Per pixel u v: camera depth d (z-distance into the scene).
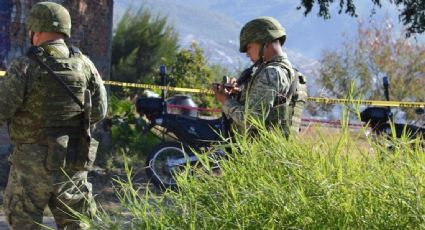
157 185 9.11
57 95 5.12
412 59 19.73
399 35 19.83
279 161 3.46
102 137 11.80
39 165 5.11
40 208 5.18
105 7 12.11
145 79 24.22
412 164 3.42
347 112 3.78
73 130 5.20
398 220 3.14
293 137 3.71
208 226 3.29
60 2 11.02
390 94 19.72
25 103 5.08
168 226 3.32
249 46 5.29
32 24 5.19
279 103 4.98
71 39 11.38
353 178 3.34
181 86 23.31
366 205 3.22
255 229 3.24
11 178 5.22
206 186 3.49
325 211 3.22
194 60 23.67
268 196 3.29
